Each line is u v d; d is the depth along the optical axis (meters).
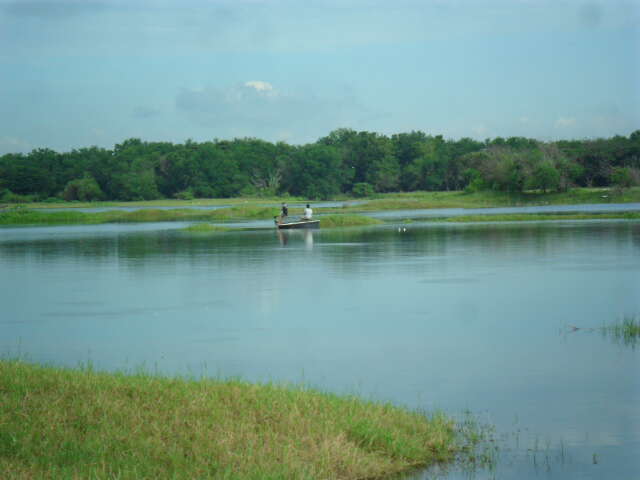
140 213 197.50
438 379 27.16
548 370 28.30
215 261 72.81
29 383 21.36
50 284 56.25
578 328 36.06
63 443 17.55
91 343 34.31
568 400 24.44
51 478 16.06
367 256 75.44
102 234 129.25
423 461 19.36
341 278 56.78
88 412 19.30
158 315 41.62
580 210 187.38
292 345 33.22
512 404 24.08
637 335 34.25
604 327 36.25
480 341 33.53
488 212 193.62
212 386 22.28
